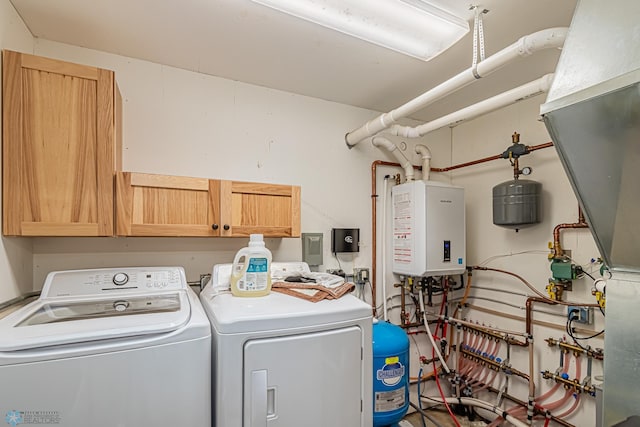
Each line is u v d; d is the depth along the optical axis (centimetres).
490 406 238
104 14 150
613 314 104
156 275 165
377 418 174
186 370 110
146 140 190
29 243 160
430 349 279
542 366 222
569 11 144
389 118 209
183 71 201
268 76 210
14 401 91
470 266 275
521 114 243
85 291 149
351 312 142
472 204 280
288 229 194
